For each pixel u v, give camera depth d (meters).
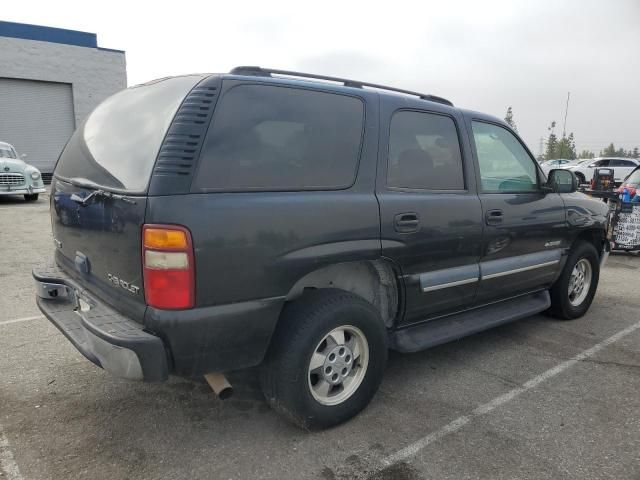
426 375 3.71
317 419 2.82
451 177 3.56
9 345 4.07
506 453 2.73
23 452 2.65
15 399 3.20
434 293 3.42
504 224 3.85
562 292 4.79
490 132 3.98
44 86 22.73
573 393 3.45
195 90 2.48
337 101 2.97
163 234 2.26
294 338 2.67
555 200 4.42
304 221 2.65
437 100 3.77
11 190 13.88
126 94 3.18
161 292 2.29
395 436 2.88
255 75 2.78
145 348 2.28
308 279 3.07
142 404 3.18
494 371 3.79
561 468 2.61
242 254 2.44
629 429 3.00
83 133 3.30
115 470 2.52
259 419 3.03
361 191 2.96
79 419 2.99
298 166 2.73
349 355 2.98
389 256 3.06
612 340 4.48
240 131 2.53
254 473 2.53
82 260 2.91
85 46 23.27
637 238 8.40
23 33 21.70
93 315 2.55
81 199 2.79
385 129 3.16
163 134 2.41
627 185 9.59
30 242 8.43
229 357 2.53
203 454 2.67
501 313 4.13
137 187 2.37
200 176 2.37
